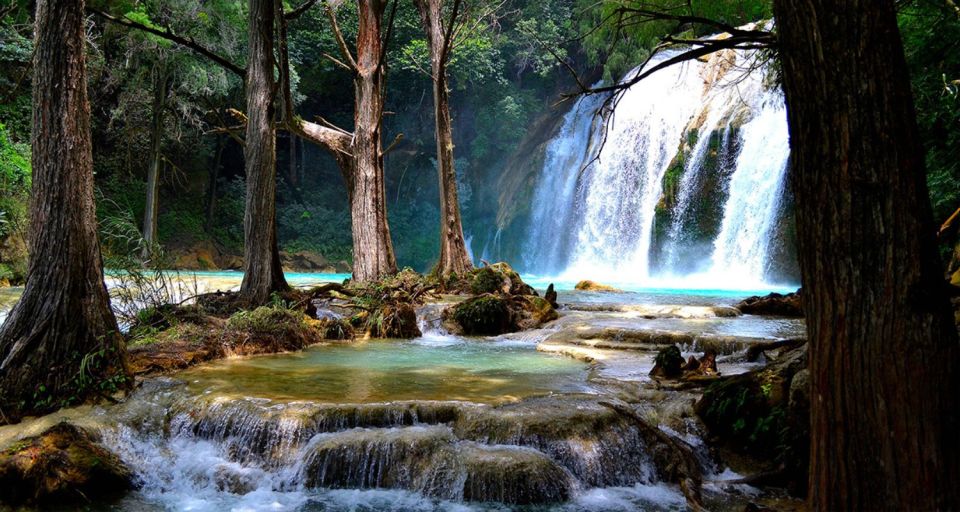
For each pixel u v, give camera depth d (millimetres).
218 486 5695
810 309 3238
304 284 16469
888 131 2977
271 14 11617
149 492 5699
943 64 10195
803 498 5301
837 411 3115
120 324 10008
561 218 30219
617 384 7289
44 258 6746
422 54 31469
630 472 5863
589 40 28203
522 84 36375
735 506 5191
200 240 31812
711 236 22250
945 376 2967
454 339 11469
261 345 9609
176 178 32500
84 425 5984
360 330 11578
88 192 6992
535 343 10859
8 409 6223
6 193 17250
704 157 22562
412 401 6367
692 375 7449
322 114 36625
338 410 6102
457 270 16922
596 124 29469
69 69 6816
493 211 35188
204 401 6531
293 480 5645
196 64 26547
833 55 3020
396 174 36344
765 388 5984
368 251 16219
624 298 14758
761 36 4250
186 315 9984
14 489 5223
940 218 10742
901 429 2955
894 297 2973
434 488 5441
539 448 5711
